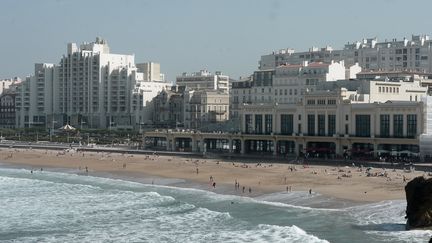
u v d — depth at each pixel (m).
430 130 192.12
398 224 106.44
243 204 134.12
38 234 106.00
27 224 114.69
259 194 146.12
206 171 190.00
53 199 145.38
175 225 111.38
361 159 199.50
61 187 169.25
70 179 192.25
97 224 113.88
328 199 133.88
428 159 186.00
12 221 117.62
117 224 113.38
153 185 171.50
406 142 192.38
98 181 184.88
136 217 120.19
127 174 196.50
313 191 144.50
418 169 172.25
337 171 175.38
